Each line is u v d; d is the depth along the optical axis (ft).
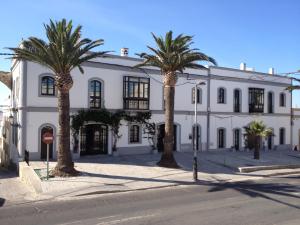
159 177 68.49
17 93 90.38
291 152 125.39
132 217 39.45
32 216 40.04
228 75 118.21
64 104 65.46
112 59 94.43
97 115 91.09
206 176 72.49
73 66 66.39
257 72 126.11
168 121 80.64
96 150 93.86
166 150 80.64
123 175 68.90
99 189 55.88
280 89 133.18
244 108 122.42
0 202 48.44
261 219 39.06
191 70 109.60
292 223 37.52
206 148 113.29
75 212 41.88
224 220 38.40
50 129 85.56
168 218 39.04
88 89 90.74
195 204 46.65
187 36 77.92
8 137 105.91
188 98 109.50
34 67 83.35
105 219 38.52
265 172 81.82
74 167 74.23
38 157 83.76
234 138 120.06
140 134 100.12
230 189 59.00
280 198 51.26
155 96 102.22
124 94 95.96
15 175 80.43
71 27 64.44
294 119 138.31
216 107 115.24
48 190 55.26
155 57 79.05
